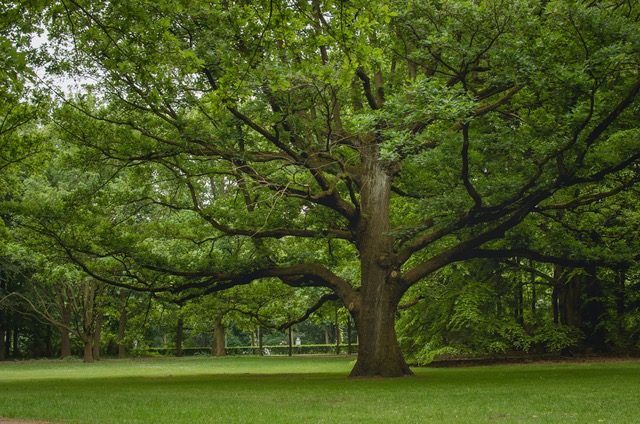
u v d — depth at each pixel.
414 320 30.70
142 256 22.17
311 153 20.92
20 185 26.41
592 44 17.38
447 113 16.39
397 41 21.16
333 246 26.23
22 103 21.52
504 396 12.96
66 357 53.16
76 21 15.70
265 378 22.47
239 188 21.98
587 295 32.44
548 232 22.39
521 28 17.48
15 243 40.50
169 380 21.86
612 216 26.58
